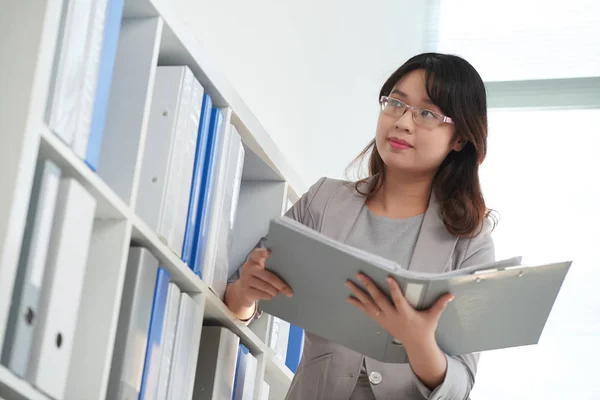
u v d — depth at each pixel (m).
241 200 2.49
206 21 2.71
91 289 1.52
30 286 1.27
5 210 1.21
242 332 2.15
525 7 4.53
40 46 1.30
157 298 1.70
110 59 1.52
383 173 2.04
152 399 1.69
